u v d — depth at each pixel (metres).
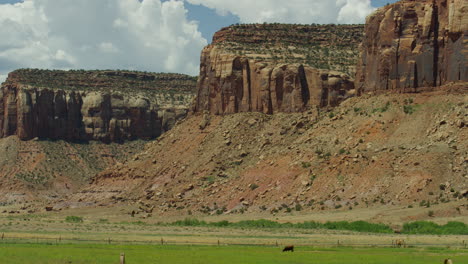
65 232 141.88
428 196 155.25
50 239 124.62
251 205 179.50
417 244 119.00
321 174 175.38
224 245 117.25
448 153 163.75
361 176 168.12
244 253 103.44
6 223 165.50
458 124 169.62
